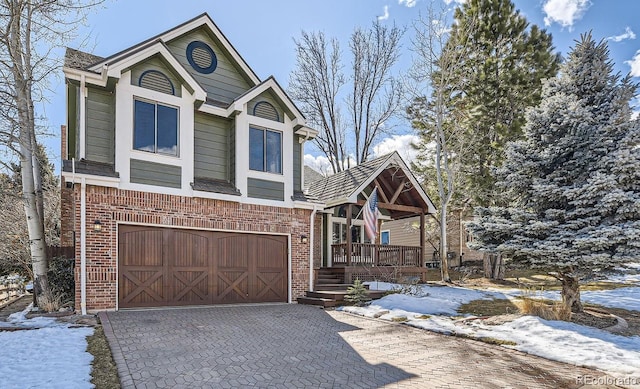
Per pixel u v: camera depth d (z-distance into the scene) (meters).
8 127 10.19
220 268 12.10
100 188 10.23
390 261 17.95
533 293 11.87
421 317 10.49
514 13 21.72
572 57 10.95
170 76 11.70
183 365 6.08
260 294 12.80
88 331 7.93
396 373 6.05
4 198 13.30
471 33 21.44
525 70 20.98
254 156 13.11
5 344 6.91
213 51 13.84
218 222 12.09
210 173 12.72
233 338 7.84
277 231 13.27
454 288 16.64
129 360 6.20
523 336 8.24
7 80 10.34
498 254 10.97
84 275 9.81
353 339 8.20
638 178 9.34
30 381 5.14
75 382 5.14
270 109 13.66
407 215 19.72
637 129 9.36
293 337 8.18
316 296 13.12
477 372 6.15
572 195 9.82
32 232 11.11
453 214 25.78
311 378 5.74
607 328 9.01
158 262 11.04
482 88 20.81
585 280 10.02
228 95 13.95
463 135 20.78
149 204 10.93
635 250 8.87
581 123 10.07
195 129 12.58
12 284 16.50
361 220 20.30
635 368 6.28
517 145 11.43
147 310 10.45
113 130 10.73
